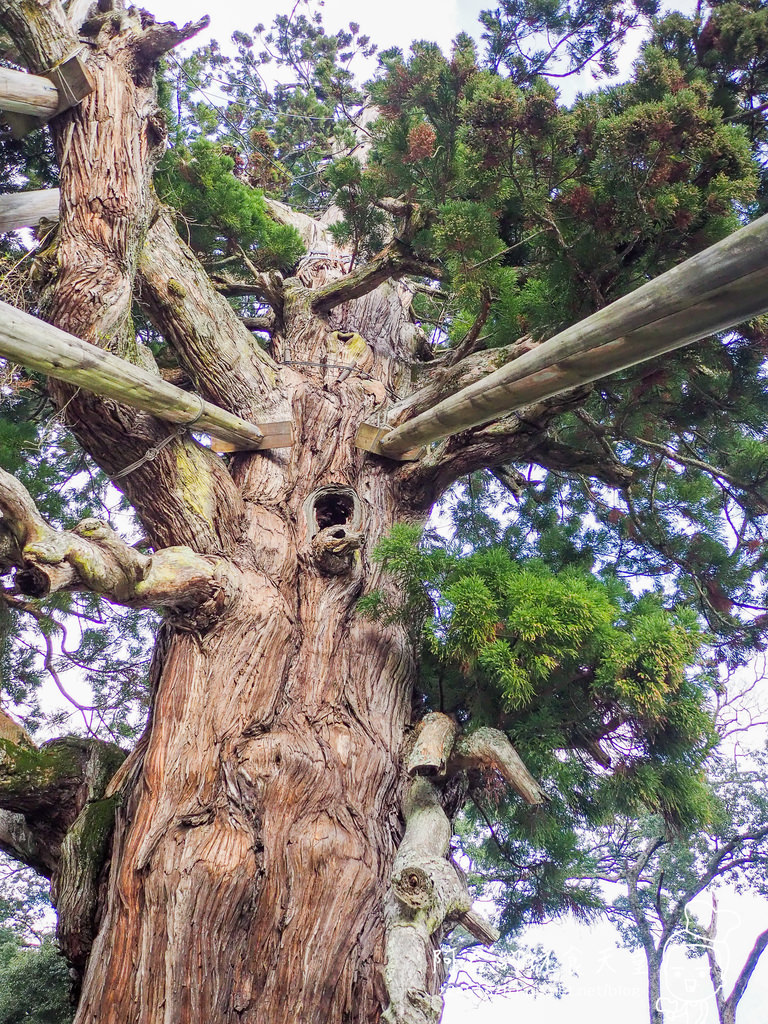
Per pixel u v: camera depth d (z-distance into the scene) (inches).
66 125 217.0
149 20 237.5
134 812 191.0
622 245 223.8
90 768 221.9
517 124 211.9
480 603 203.0
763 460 305.0
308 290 335.9
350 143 387.2
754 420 286.5
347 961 172.1
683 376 256.4
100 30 236.8
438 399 256.8
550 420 254.4
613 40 290.8
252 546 233.0
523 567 231.9
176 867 173.8
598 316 150.3
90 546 182.2
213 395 265.9
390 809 203.6
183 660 209.5
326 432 272.5
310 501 249.9
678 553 316.8
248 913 172.7
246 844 178.7
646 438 303.6
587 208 209.2
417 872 172.9
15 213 235.5
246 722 197.6
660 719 215.0
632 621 222.8
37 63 215.6
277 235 331.3
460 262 215.6
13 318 158.1
